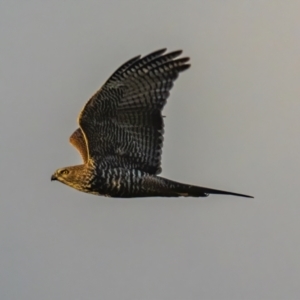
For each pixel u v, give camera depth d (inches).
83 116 510.9
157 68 512.4
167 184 523.8
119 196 539.8
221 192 517.3
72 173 535.2
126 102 514.6
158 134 519.8
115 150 524.4
